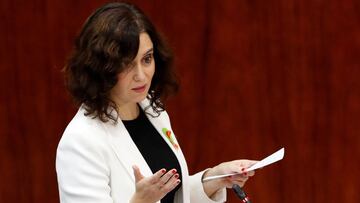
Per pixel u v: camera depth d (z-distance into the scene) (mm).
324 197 10922
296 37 10430
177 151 5941
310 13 10375
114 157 5371
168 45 5680
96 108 5312
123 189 5340
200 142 10680
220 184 6258
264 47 10445
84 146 5262
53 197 10625
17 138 10430
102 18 5152
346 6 10359
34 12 10117
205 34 10391
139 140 5758
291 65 10508
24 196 10594
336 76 10562
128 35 5094
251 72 10516
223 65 10469
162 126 5984
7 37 10141
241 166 6121
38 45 10195
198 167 10750
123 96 5398
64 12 10133
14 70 10242
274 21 10391
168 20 10297
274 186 10898
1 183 10539
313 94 10609
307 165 10828
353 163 10812
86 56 5152
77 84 5262
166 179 4848
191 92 10531
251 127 10672
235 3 10320
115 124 5480
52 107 10383
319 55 10492
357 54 10477
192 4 10297
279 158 5922
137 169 4902
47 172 10555
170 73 5820
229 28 10383
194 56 10422
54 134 10461
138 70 5211
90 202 5164
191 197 6344
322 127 10711
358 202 10891
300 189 10891
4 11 10070
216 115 10625
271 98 10594
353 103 10625
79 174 5219
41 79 10305
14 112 10352
